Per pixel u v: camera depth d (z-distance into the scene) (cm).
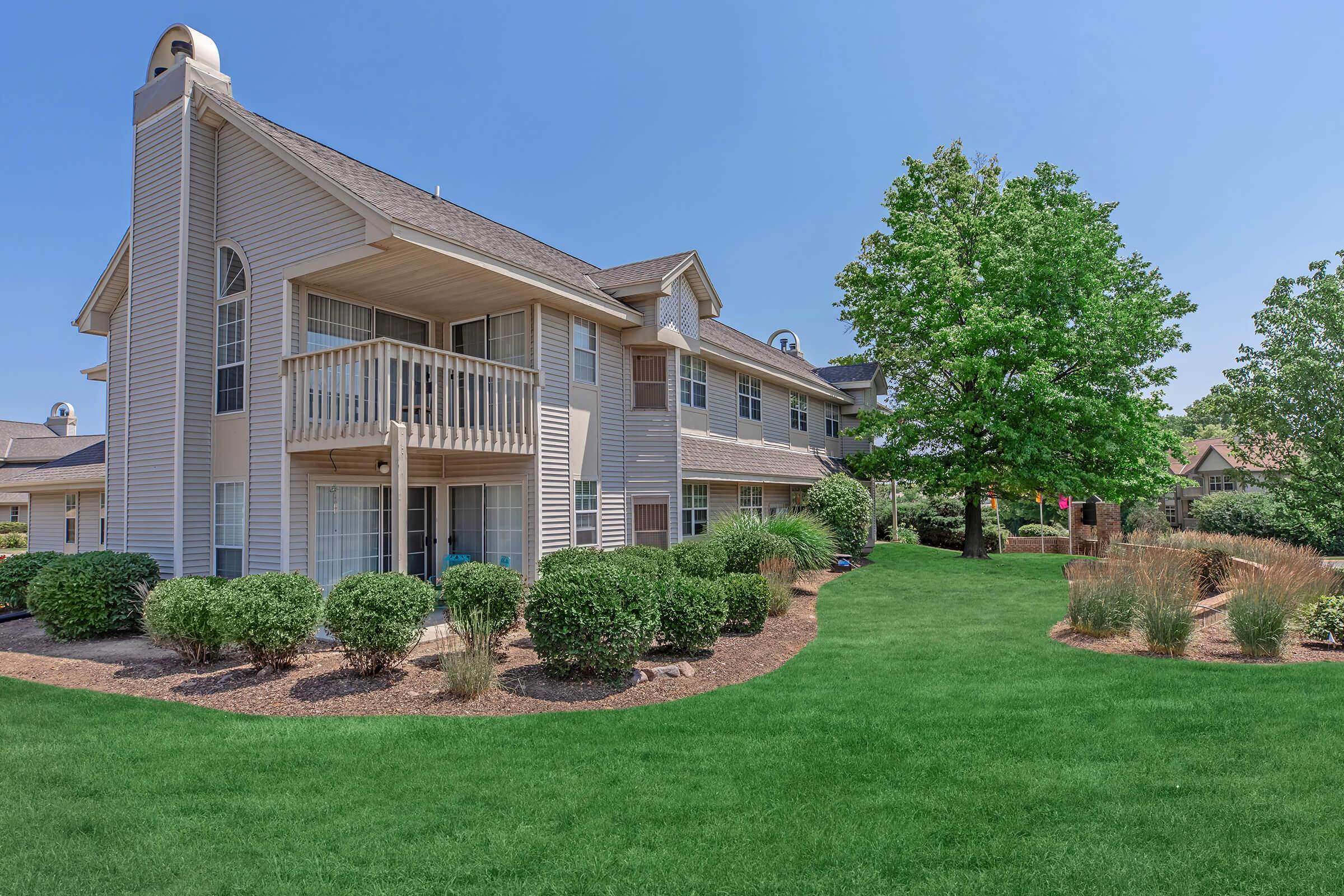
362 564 1158
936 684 750
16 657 911
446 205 1352
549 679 771
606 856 382
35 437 3145
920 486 2481
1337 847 378
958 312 2044
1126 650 909
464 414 1140
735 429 1958
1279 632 836
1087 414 1894
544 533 1241
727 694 716
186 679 772
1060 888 344
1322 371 1264
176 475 1135
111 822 427
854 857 377
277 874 367
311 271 1055
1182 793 449
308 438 1034
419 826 420
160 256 1201
